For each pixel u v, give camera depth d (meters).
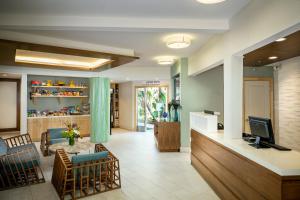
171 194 3.58
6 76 8.47
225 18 3.32
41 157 5.73
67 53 4.47
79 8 2.92
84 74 8.28
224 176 3.27
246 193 2.64
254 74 6.29
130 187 3.85
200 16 3.22
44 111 8.64
